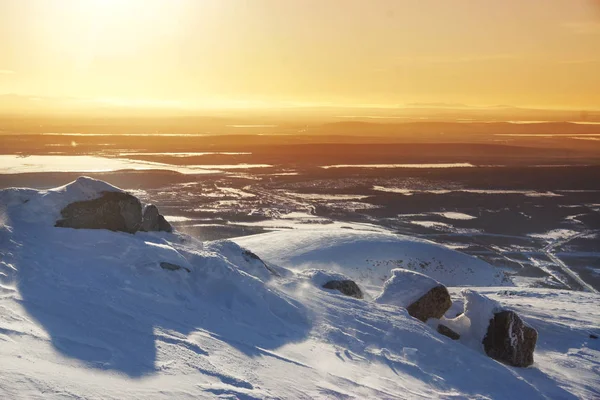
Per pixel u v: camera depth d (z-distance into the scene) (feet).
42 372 15.01
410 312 32.58
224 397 16.43
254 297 26.53
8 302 19.51
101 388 15.08
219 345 20.68
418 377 23.72
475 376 25.40
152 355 18.15
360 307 30.60
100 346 17.80
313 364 21.89
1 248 24.26
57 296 21.06
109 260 25.38
